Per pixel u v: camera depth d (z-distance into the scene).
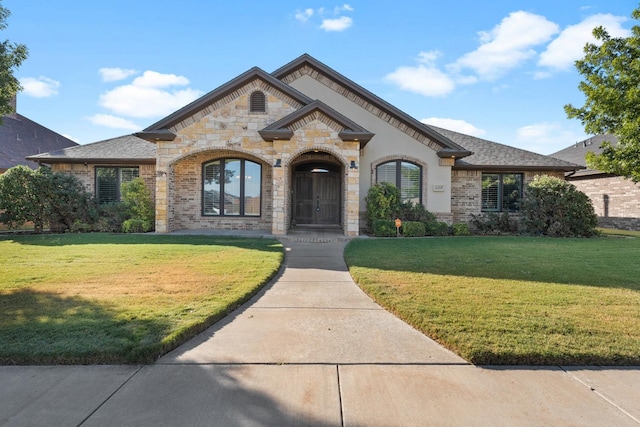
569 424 2.48
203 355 3.49
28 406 2.64
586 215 13.58
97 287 5.59
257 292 5.74
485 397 2.81
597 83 12.23
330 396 2.81
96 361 3.28
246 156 15.19
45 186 13.88
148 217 14.49
